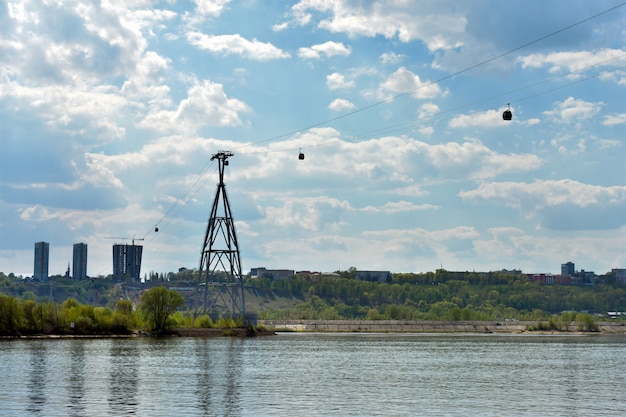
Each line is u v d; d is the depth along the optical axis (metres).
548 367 152.38
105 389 101.44
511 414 85.44
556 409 89.69
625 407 91.69
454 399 96.94
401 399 96.19
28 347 184.75
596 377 129.62
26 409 84.00
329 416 82.00
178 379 115.00
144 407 86.44
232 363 147.38
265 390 103.38
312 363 154.75
